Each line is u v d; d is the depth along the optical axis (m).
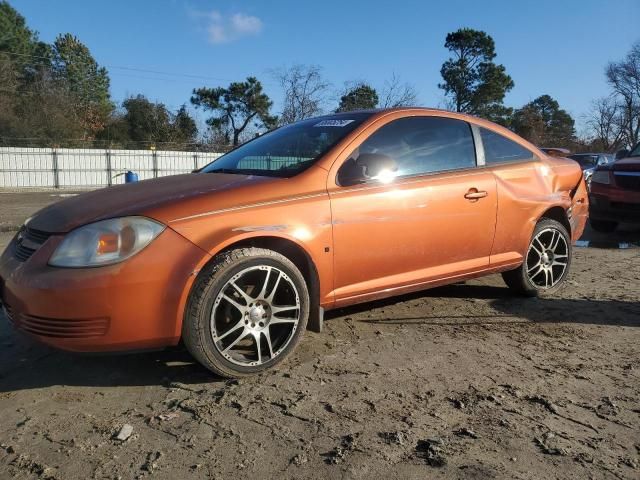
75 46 59.31
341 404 3.01
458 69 47.47
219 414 2.90
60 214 3.31
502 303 4.93
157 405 3.01
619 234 9.66
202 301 3.06
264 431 2.73
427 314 4.60
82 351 2.96
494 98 47.69
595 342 3.99
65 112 44.56
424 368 3.50
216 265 3.09
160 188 3.53
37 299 2.93
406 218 3.90
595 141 54.41
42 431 2.74
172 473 2.40
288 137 4.32
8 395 3.13
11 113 41.09
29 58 56.03
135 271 2.93
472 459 2.49
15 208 17.27
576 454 2.54
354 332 4.15
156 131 51.16
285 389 3.19
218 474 2.39
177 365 3.53
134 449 2.58
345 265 3.66
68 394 3.14
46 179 34.31
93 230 3.00
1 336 4.03
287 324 3.42
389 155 4.01
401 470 2.41
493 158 4.70
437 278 4.21
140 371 3.44
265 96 48.66
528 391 3.19
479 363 3.59
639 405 3.03
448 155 4.37
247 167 4.11
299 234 3.40
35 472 2.40
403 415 2.89
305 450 2.57
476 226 4.36
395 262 3.92
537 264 5.05
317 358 3.64
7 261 3.31
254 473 2.40
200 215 3.15
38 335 2.98
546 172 5.03
